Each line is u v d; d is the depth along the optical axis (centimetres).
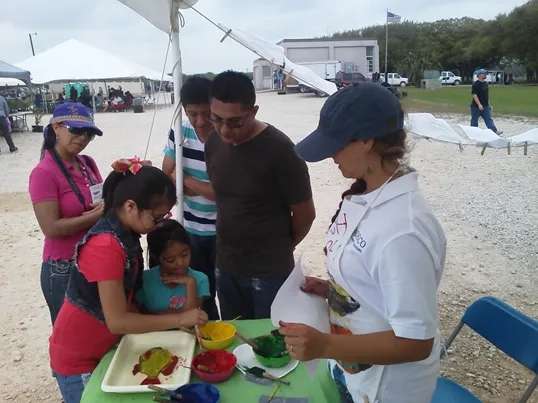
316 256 507
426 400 145
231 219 251
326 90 342
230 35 300
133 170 179
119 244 175
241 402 163
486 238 558
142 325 180
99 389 169
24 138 1565
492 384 310
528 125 1379
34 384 321
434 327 120
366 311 134
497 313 209
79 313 185
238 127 223
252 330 208
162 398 160
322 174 884
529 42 5022
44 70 2125
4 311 416
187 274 227
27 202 752
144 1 264
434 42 6219
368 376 144
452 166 954
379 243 122
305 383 172
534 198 711
